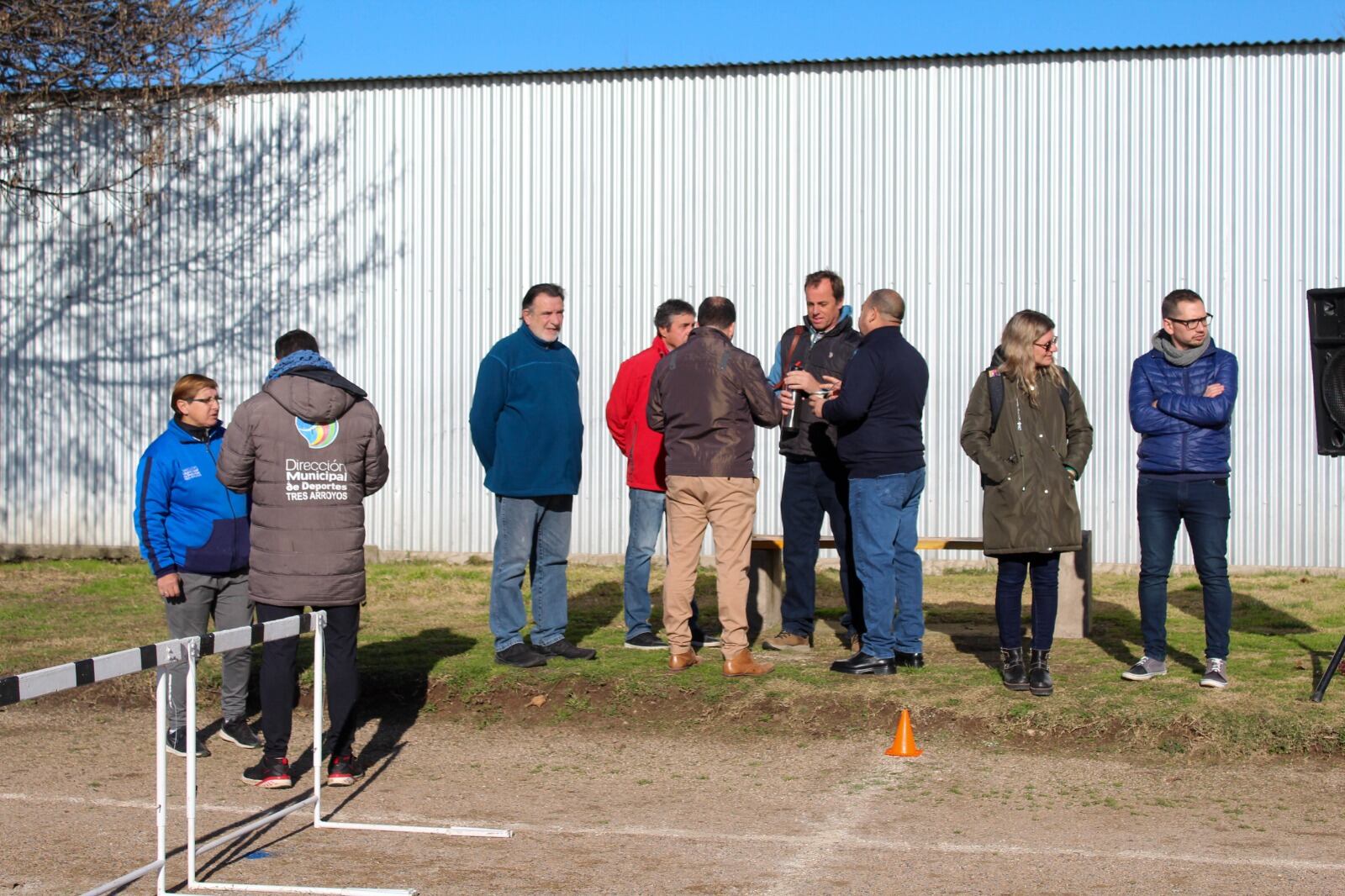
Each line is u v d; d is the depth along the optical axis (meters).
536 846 5.39
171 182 14.93
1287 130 12.82
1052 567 7.20
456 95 14.44
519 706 7.62
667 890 4.82
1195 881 4.89
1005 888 4.82
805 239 13.73
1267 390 12.86
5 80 13.12
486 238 14.40
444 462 14.49
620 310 14.12
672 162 14.01
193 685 4.90
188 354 14.96
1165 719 6.75
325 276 14.73
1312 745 6.55
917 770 6.51
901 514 7.75
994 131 13.35
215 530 6.92
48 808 6.02
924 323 13.51
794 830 5.58
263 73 13.89
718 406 7.54
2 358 15.23
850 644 8.82
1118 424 13.12
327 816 5.88
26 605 11.25
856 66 13.60
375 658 8.27
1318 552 12.75
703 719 7.30
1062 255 13.23
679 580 7.69
